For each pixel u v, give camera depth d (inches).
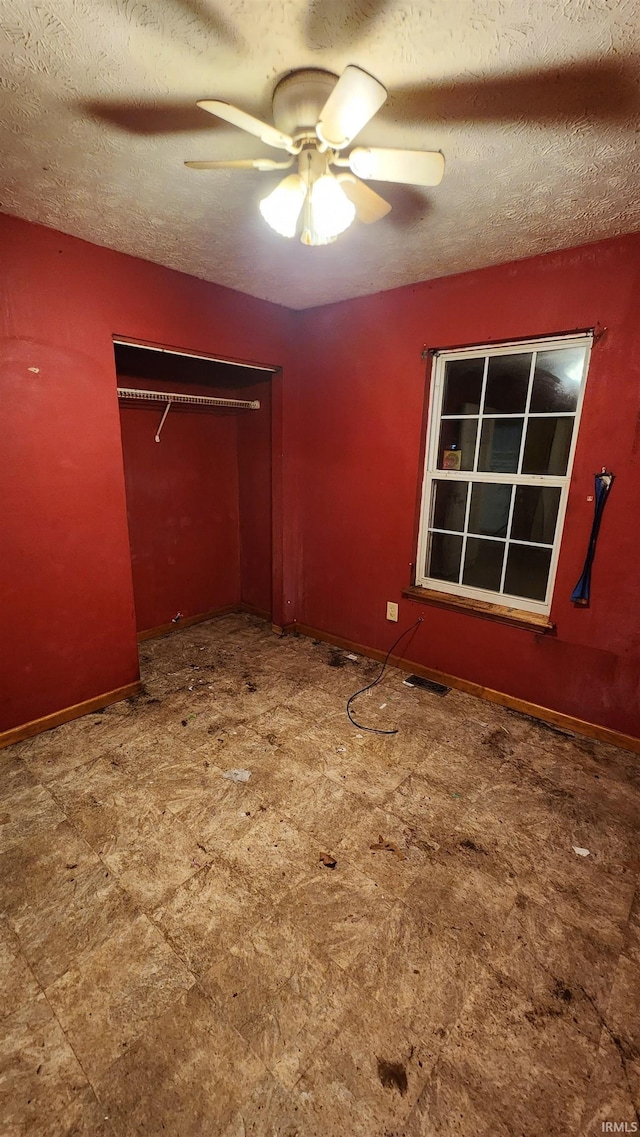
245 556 164.6
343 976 52.6
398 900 61.5
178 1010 49.3
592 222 75.8
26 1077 44.0
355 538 129.1
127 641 108.4
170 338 103.0
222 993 50.9
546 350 93.4
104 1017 48.6
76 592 98.0
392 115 53.9
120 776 83.6
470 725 100.0
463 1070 44.9
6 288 80.6
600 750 92.3
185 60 46.6
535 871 66.0
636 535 86.4
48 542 92.6
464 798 79.4
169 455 140.9
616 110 51.4
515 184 65.5
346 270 98.4
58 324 87.5
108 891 62.1
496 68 47.0
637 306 80.8
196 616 157.2
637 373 82.3
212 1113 41.8
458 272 98.7
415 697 111.0
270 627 154.6
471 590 112.3
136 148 59.8
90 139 57.9
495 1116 41.9
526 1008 49.9
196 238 85.3
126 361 125.0
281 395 130.7
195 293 105.3
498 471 104.3
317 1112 41.9
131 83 49.3
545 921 59.1
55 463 91.4
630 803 78.7
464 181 64.7
